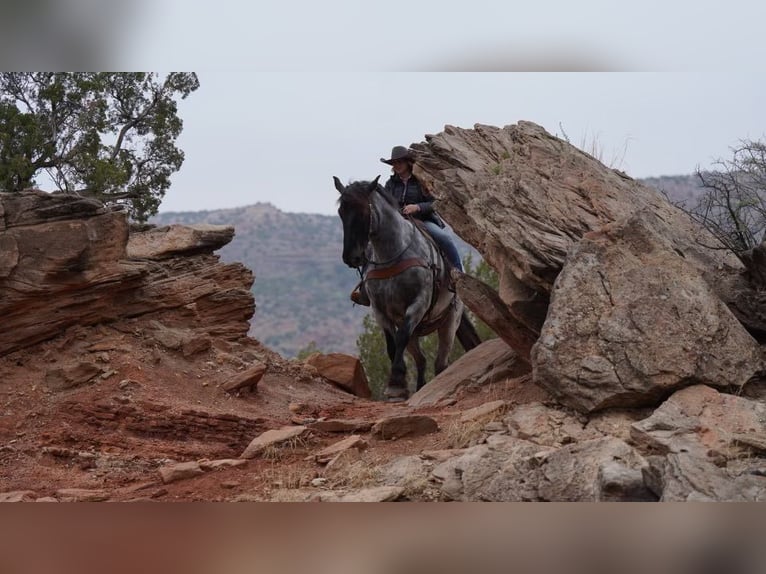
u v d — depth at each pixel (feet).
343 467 24.41
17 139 47.24
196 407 31.07
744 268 29.94
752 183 30.60
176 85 54.54
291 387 38.09
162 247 39.01
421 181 36.01
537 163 32.86
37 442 28.27
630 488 19.19
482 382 33.09
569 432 23.80
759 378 24.98
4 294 32.09
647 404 24.48
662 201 35.63
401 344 38.32
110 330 35.01
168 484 24.50
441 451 24.29
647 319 24.91
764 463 20.26
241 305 40.04
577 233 29.53
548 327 25.29
